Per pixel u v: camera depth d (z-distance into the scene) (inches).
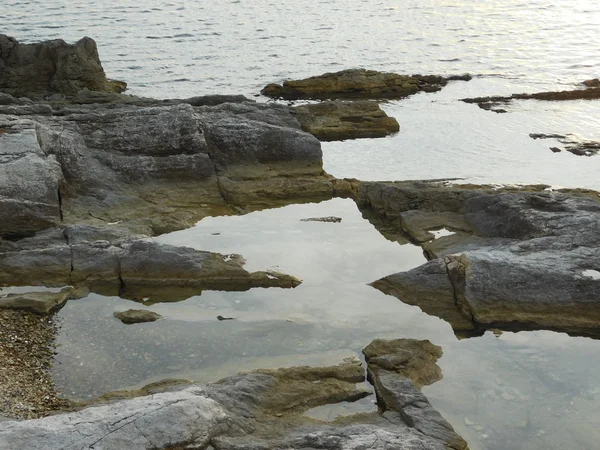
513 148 1000.2
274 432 418.3
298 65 1531.7
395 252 689.6
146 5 2309.3
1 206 675.4
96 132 817.5
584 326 565.9
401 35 1884.8
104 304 598.2
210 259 641.0
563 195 703.1
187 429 393.4
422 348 525.0
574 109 1184.2
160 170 804.6
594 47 1712.6
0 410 436.1
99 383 489.1
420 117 1149.1
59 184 725.9
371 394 480.1
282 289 622.8
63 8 2236.7
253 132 857.5
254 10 2253.9
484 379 502.0
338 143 1023.6
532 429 449.4
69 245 647.1
